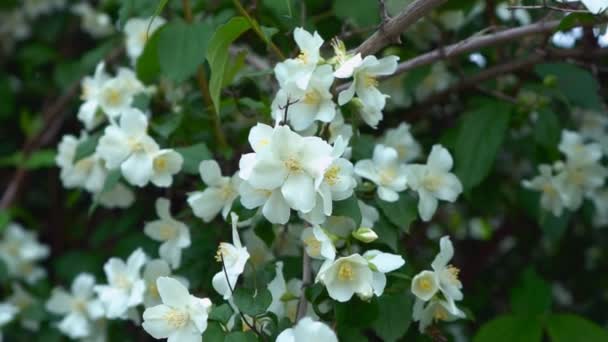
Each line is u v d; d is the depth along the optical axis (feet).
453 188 2.34
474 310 3.20
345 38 2.60
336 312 2.12
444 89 2.91
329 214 2.04
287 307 2.24
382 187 2.27
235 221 2.13
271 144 2.04
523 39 2.81
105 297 2.44
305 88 2.13
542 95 2.77
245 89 2.55
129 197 2.69
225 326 2.07
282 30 2.55
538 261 3.41
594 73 2.72
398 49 2.88
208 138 2.62
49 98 3.73
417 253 2.83
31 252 3.37
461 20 2.93
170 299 2.09
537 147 2.79
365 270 2.06
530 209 2.86
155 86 2.72
